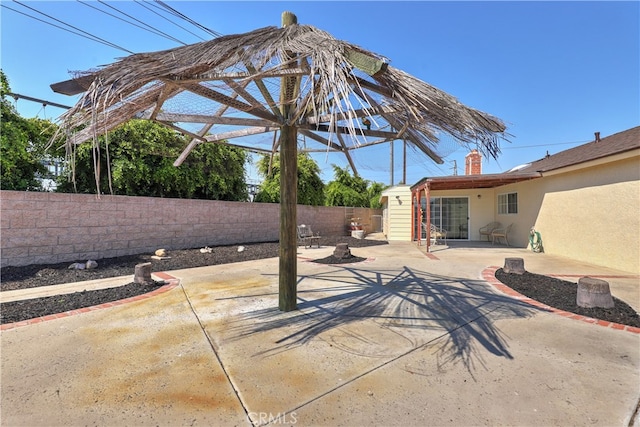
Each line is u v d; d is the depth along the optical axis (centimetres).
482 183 1159
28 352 291
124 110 292
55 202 693
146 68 227
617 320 375
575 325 363
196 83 263
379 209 2102
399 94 253
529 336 331
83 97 226
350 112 232
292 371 258
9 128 662
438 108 249
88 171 838
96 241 762
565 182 878
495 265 762
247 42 260
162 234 909
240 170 1224
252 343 313
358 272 684
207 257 845
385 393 226
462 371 258
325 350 297
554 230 930
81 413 202
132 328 353
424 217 1445
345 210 1742
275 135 539
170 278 611
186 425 191
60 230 700
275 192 1406
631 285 545
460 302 455
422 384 238
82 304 439
